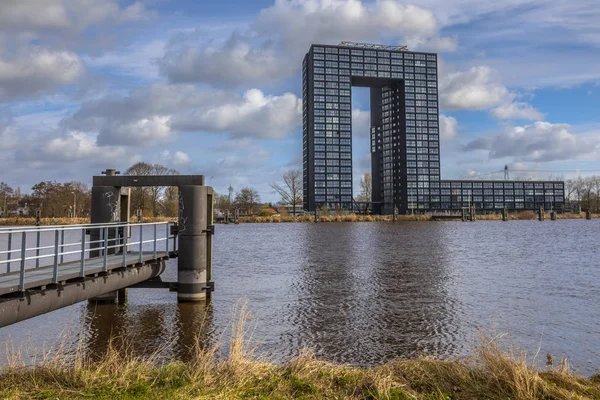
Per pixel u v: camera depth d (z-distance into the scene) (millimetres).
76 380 6277
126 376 6453
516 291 17688
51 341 11281
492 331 11992
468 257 29516
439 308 14836
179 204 16016
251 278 21188
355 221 101750
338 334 11844
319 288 18453
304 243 41781
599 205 142500
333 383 6363
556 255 30781
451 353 10297
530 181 189500
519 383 5926
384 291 17750
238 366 6633
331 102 176875
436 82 186375
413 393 5879
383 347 10781
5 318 8156
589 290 17859
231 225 90000
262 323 12969
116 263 12906
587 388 6234
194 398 5617
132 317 13656
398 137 187000
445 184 182625
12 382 6242
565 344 11008
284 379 6418
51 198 102250
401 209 183250
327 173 174375
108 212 16375
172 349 10602
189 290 15844
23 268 8508
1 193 113938
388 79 183250
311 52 177750
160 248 37125
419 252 32750
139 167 105000
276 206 162375
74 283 10445
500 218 120375
